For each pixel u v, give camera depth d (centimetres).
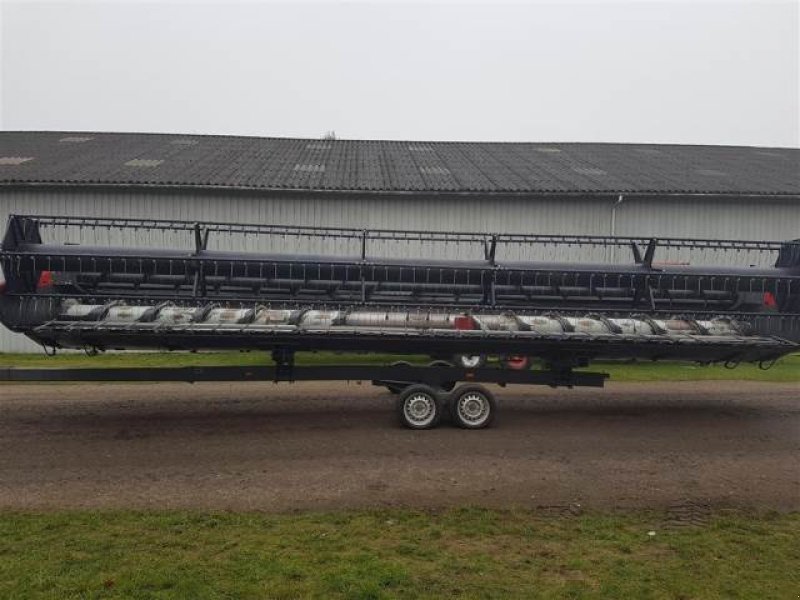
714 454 709
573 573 398
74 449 686
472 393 801
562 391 1075
